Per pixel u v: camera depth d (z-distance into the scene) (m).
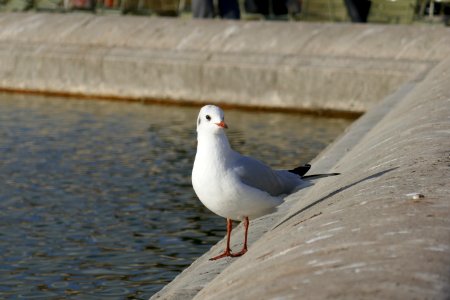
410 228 4.64
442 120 8.51
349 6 23.11
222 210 6.95
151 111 20.30
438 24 22.44
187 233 10.52
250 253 5.77
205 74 21.28
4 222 11.02
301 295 3.96
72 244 10.12
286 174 7.36
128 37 22.72
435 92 10.91
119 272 9.14
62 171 13.72
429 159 6.68
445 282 3.85
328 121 19.41
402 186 5.83
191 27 22.52
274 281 4.37
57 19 24.20
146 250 9.88
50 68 22.91
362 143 10.22
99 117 19.14
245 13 24.86
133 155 14.99
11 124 18.00
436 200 5.26
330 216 5.53
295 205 8.50
